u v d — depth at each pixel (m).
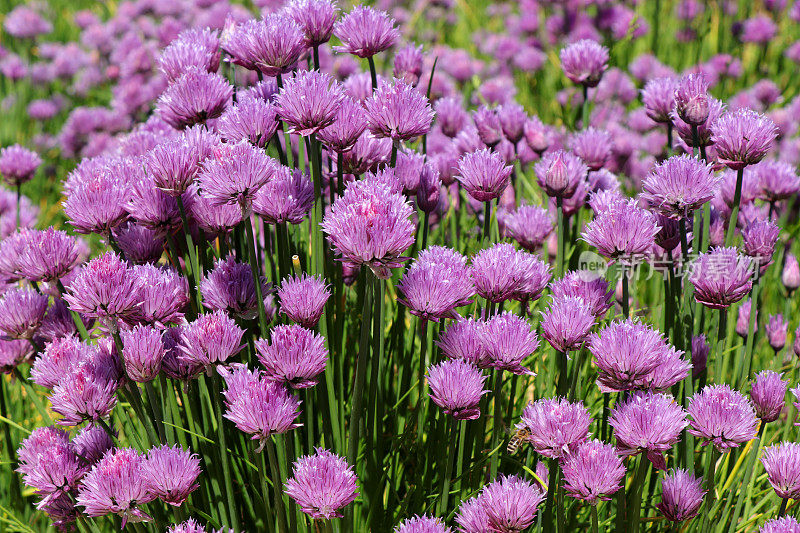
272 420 1.29
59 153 2.74
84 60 3.25
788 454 1.31
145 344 1.30
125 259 1.37
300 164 1.44
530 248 1.44
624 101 2.48
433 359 1.41
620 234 1.32
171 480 1.29
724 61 2.60
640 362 1.29
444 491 1.34
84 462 1.34
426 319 1.32
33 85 3.17
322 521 1.35
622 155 1.89
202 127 1.35
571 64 1.55
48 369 1.33
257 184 1.30
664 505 1.32
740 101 2.28
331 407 1.36
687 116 1.37
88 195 1.34
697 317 1.41
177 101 1.37
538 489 1.31
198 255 1.40
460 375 1.30
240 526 1.38
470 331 1.32
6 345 1.39
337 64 1.91
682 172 1.33
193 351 1.30
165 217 1.34
